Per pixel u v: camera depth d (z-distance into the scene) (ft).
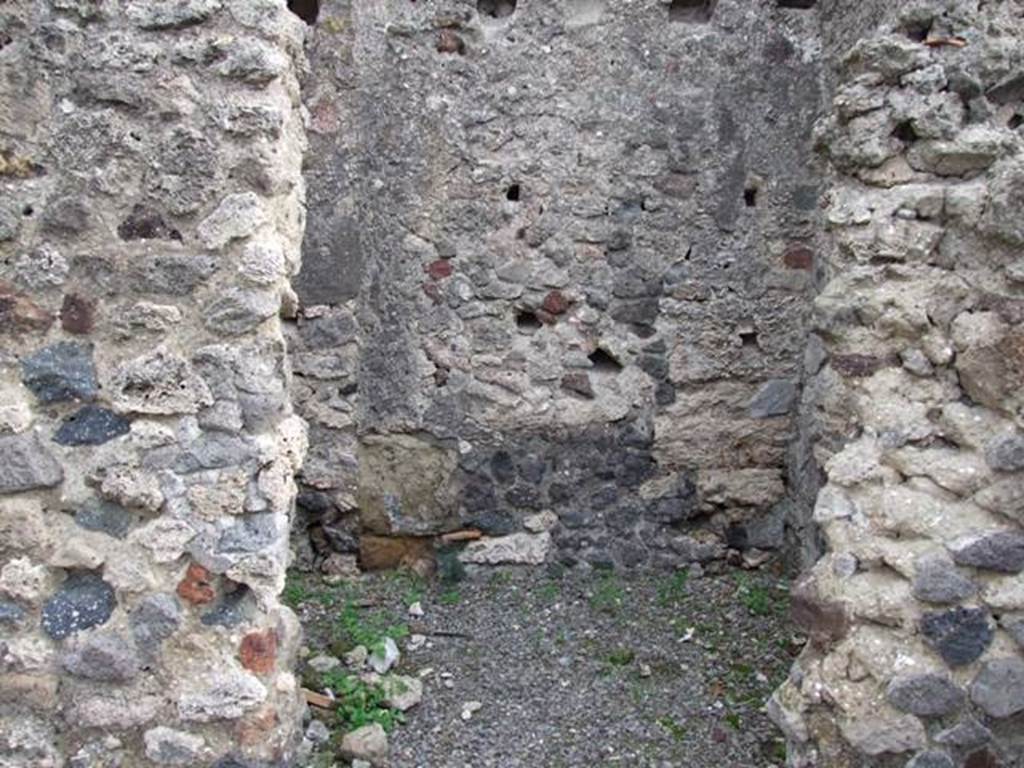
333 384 13.28
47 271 8.34
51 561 8.38
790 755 8.91
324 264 13.08
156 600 8.38
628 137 13.04
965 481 8.56
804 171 13.14
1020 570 8.47
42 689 8.35
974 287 8.66
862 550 8.68
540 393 13.30
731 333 13.33
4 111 8.24
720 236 13.21
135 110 8.29
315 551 13.51
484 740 10.12
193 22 8.27
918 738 8.46
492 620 12.27
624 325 13.29
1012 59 8.72
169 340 8.38
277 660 8.59
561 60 12.92
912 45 8.87
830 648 8.68
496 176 13.02
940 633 8.48
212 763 8.37
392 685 10.72
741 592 12.87
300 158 9.55
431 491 13.39
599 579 13.34
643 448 13.43
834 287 9.11
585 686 10.94
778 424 13.43
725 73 12.99
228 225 8.32
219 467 8.38
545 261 13.17
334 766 9.63
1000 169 8.62
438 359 13.25
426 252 13.12
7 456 8.34
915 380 8.80
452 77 12.91
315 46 12.84
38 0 8.22
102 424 8.39
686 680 11.02
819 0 13.01
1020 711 8.43
